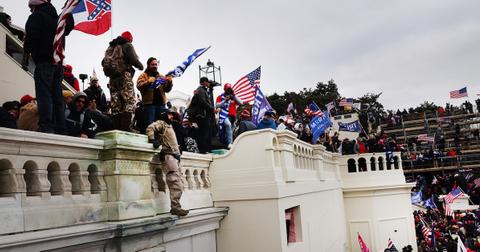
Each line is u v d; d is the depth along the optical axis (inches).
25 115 253.0
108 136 226.4
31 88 376.8
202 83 396.5
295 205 402.9
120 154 226.2
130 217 227.6
